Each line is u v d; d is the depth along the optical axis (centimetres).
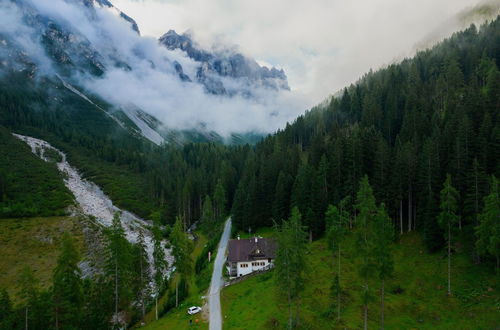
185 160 18875
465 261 5797
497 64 12544
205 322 5244
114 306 5759
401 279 5825
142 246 6412
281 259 4681
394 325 4756
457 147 6862
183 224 12912
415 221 7406
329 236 5838
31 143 19075
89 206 13075
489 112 8294
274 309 5212
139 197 15488
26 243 9069
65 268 4950
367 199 4716
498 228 4906
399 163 7462
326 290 5644
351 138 9206
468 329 4478
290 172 10356
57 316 4738
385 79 15138
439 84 11800
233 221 10588
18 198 11369
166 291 7219
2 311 4903
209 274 7494
